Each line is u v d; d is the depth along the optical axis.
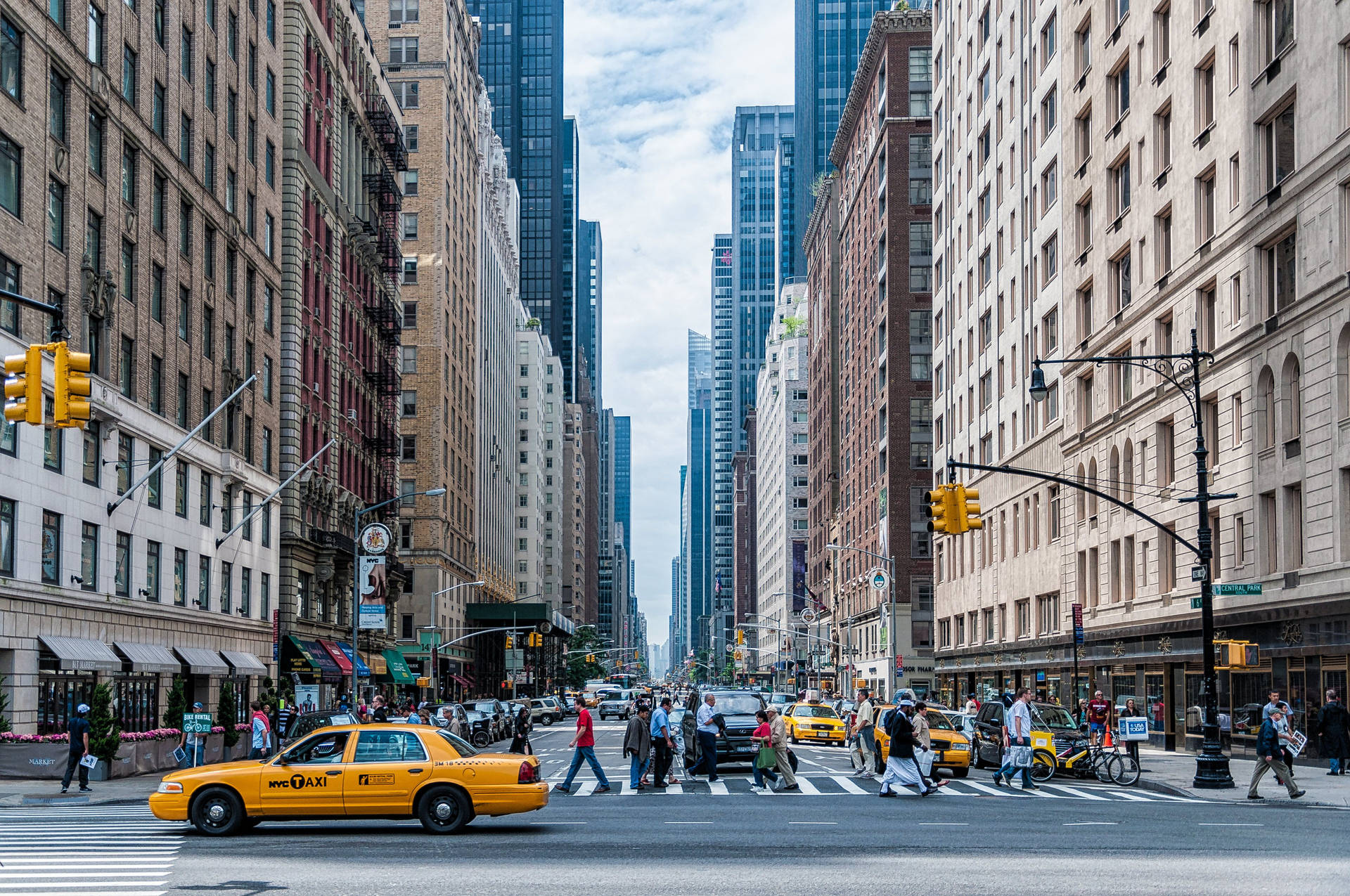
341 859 17.45
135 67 44.94
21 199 36.19
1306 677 38.47
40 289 37.25
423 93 105.94
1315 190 38.19
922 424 105.38
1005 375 72.44
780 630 134.12
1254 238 42.28
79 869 16.55
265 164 59.56
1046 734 34.69
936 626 89.69
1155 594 49.84
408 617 101.19
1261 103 41.69
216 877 15.60
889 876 15.30
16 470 35.34
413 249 104.06
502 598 149.62
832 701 78.38
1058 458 61.94
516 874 15.66
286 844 19.48
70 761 30.91
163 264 46.91
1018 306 69.44
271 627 59.44
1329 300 37.06
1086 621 57.75
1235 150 43.72
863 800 28.00
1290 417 40.06
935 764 36.09
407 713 48.22
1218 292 45.12
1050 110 64.94
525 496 180.12
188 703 50.38
